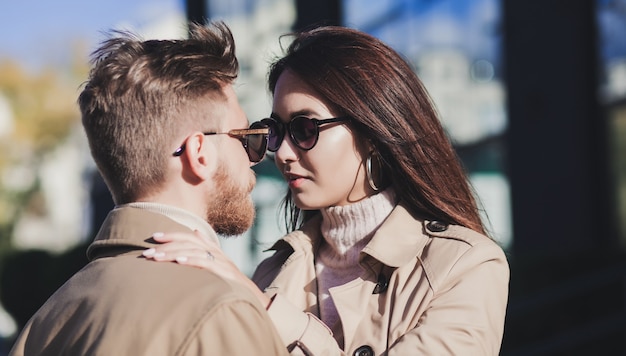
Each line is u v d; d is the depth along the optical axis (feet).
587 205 25.04
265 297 6.84
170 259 6.00
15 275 39.55
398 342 6.95
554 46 25.80
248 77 28.40
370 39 7.93
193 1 28.30
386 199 8.02
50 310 6.20
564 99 25.57
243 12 28.45
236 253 28.53
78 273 6.37
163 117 6.29
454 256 7.35
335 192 7.85
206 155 6.43
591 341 17.95
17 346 6.23
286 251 8.90
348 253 8.04
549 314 18.35
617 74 24.34
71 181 120.98
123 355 5.53
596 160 24.98
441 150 7.93
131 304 5.73
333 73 7.66
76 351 5.72
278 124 7.91
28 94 109.60
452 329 6.89
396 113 7.72
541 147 26.03
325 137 7.73
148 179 6.35
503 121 27.20
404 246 7.64
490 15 27.40
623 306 17.78
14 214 115.65
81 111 6.53
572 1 25.48
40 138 110.42
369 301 7.63
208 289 5.75
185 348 5.51
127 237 6.23
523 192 26.45
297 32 8.62
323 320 7.96
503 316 7.34
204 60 6.47
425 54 27.96
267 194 26.61
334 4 25.95
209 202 6.59
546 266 19.39
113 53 6.41
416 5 27.63
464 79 27.76
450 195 7.85
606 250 19.61
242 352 5.61
